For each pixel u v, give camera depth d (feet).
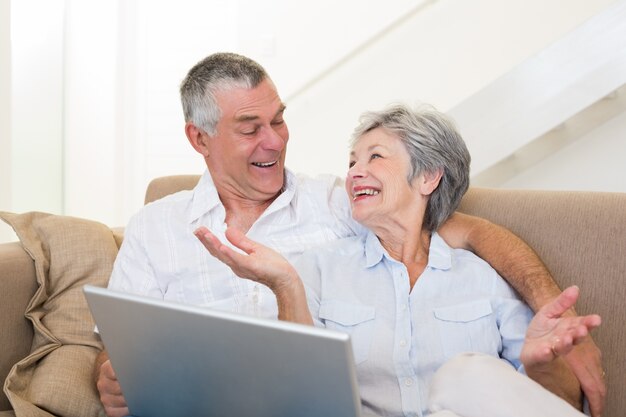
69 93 13.92
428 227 5.26
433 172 5.04
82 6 13.94
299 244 5.69
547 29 12.78
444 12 13.10
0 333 5.34
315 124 13.79
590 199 5.14
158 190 6.87
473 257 5.04
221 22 14.88
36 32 13.10
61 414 4.95
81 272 5.75
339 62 13.17
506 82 10.66
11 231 10.92
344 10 13.44
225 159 5.69
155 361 3.54
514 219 5.40
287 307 4.21
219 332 3.18
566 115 10.38
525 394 3.57
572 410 3.56
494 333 4.75
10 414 4.82
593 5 12.55
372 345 4.73
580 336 3.59
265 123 5.62
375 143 5.06
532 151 12.30
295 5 13.61
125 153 14.85
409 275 5.02
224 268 5.50
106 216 14.52
